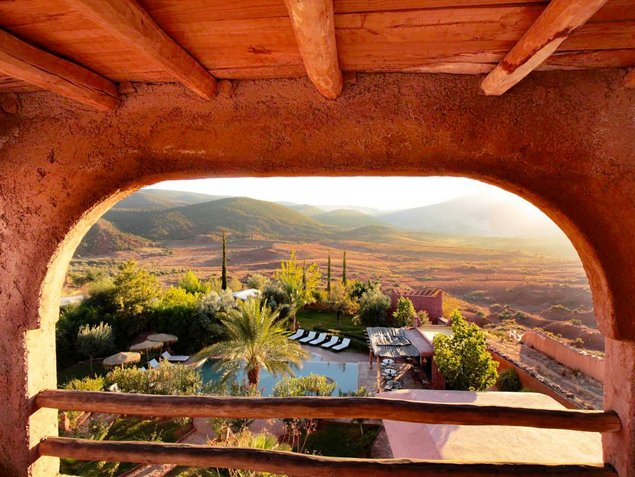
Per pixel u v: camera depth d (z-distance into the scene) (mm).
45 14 1189
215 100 1772
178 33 1296
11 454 1867
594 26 1269
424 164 1686
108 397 1903
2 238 1873
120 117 1816
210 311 15867
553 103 1634
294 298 20547
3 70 1356
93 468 6570
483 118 1660
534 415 1739
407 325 15984
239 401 1887
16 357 1856
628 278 1585
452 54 1458
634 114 1605
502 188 1742
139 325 15672
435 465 1738
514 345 11000
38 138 1857
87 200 1832
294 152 1737
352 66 1617
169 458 1847
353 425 8555
